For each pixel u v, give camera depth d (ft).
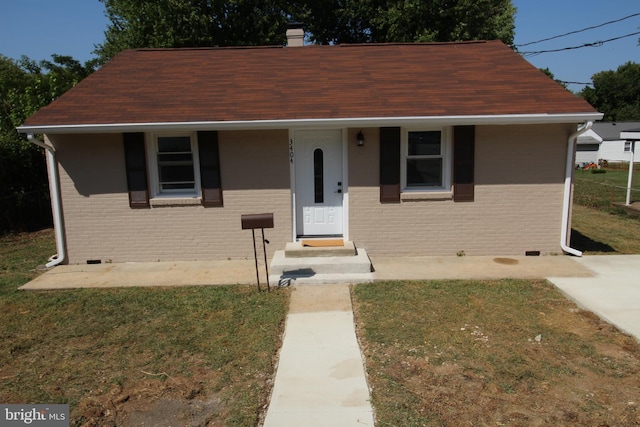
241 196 28.60
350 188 28.35
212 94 29.71
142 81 31.96
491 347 17.13
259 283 24.03
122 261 29.17
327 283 24.53
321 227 29.60
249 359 16.74
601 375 15.14
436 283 24.04
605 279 23.99
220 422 13.14
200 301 22.29
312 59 35.35
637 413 13.10
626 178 95.61
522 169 28.09
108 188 28.48
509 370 15.49
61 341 18.47
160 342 18.15
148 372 16.01
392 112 26.53
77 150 28.12
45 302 22.52
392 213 28.55
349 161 28.14
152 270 27.37
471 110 26.53
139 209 28.68
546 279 24.25
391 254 28.94
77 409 13.89
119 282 25.31
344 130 27.91
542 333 18.21
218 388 14.90
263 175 28.45
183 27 61.21
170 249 29.09
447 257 28.73
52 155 28.04
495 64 32.94
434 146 28.60
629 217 44.88
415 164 28.86
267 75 32.58
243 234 28.96
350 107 27.35
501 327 18.81
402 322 19.42
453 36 63.46
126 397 14.48
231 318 20.30
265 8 68.33
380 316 20.07
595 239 34.96
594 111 25.82
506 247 28.86
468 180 28.12
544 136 27.71
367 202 28.48
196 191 29.22
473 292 22.70
